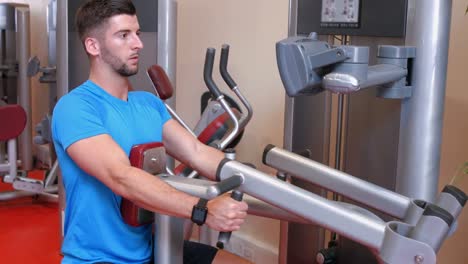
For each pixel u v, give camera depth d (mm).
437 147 1815
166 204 1550
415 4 1772
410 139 1819
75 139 1723
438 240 1323
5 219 4207
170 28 3039
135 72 1902
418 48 1774
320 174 1775
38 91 5934
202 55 3926
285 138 2465
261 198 1533
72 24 3320
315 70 1530
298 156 1836
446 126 2494
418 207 1563
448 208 1465
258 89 3463
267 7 3350
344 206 1483
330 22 2119
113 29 1833
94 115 1771
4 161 4762
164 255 1757
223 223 1471
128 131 1874
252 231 3584
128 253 1866
